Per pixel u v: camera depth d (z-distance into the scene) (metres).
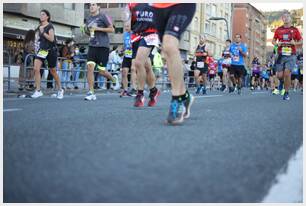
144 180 2.24
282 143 3.49
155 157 2.76
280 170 2.56
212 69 19.77
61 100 8.62
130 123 4.49
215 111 6.19
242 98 10.77
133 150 2.98
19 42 29.66
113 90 14.10
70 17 33.03
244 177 2.36
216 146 3.21
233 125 4.52
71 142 3.26
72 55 13.41
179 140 3.42
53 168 2.45
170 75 4.40
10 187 2.11
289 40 10.35
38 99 8.80
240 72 14.80
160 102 8.24
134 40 7.37
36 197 1.98
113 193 2.04
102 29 8.88
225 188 2.15
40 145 3.11
